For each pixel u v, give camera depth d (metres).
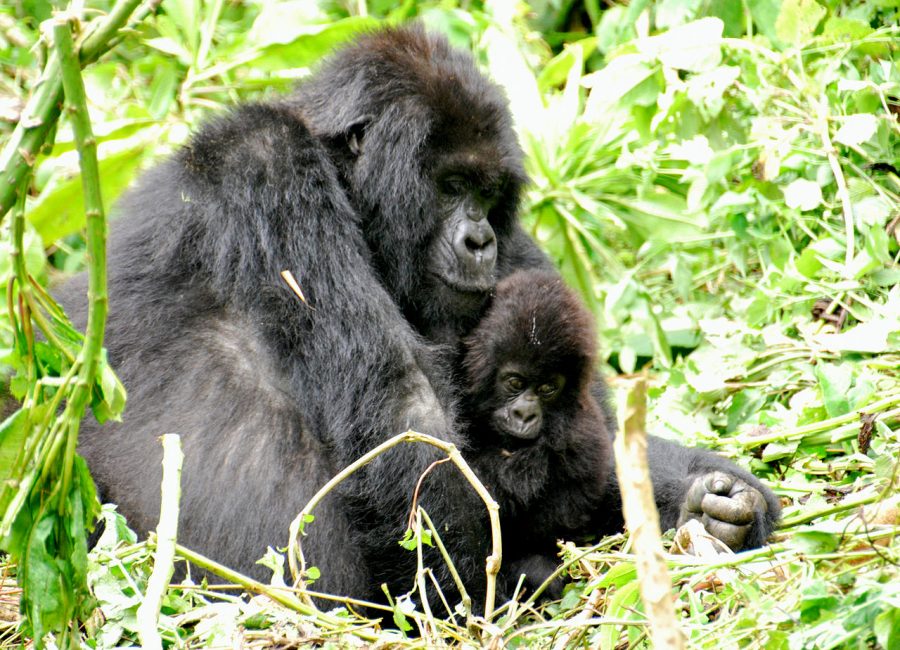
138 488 8.64
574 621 7.09
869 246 10.95
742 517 8.62
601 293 13.97
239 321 9.02
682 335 13.09
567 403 9.41
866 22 12.50
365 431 8.52
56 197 12.87
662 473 9.58
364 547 8.56
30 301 6.31
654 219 13.82
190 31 14.39
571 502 9.38
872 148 12.00
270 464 8.55
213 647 6.79
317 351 8.69
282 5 14.48
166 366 8.95
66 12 5.83
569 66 14.95
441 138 9.43
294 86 10.57
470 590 8.51
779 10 12.87
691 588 7.31
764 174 11.97
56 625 6.41
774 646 6.26
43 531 6.35
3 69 14.37
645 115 12.95
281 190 8.95
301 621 7.12
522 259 10.91
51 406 6.26
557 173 14.02
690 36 12.30
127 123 13.45
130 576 7.30
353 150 9.61
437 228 9.59
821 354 11.01
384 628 8.66
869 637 6.24
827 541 7.04
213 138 9.45
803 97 12.44
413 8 15.55
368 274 9.02
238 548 8.41
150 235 9.42
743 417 11.17
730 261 13.21
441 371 9.05
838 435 9.88
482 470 9.16
